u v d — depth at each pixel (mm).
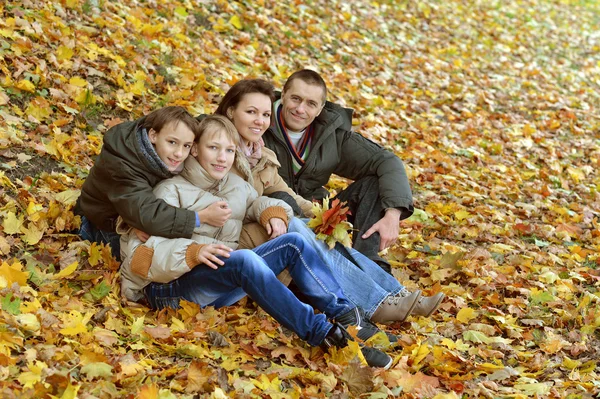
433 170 6734
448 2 13258
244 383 3039
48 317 3150
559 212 6273
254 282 3367
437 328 4012
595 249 5555
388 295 3812
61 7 6262
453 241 5418
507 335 4082
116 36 6309
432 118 8203
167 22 7281
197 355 3211
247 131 3949
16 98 4977
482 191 6531
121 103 5488
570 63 12492
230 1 8602
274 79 7488
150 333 3305
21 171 4391
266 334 3582
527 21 14109
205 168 3684
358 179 4598
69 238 4008
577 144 8438
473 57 11156
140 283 3615
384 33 10438
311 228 3863
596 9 16859
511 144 7996
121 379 2877
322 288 3609
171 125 3555
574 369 3715
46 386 2695
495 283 4684
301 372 3244
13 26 5539
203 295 3549
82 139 4977
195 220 3516
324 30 9453
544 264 5156
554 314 4379
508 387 3471
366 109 7703
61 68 5484
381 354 3389
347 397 3107
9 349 2865
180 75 6355
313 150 4430
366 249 4195
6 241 3758
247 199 3883
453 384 3348
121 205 3520
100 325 3369
